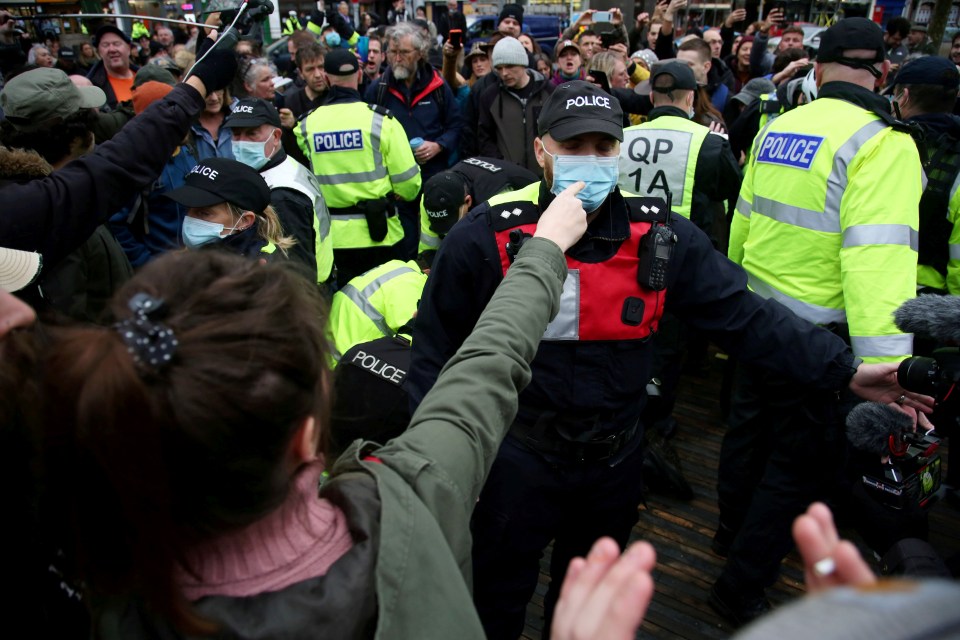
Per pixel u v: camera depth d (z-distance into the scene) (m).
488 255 1.77
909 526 1.93
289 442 0.69
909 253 2.05
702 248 1.84
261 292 0.70
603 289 1.73
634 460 1.97
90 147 2.56
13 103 2.38
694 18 10.50
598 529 2.02
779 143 2.37
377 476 0.81
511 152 5.00
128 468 0.61
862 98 2.19
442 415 0.94
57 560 0.94
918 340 2.57
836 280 2.26
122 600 0.71
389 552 0.73
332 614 0.68
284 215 3.15
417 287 2.67
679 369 3.44
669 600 2.65
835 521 2.80
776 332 1.84
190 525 0.66
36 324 0.95
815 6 11.16
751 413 2.53
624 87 5.13
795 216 2.29
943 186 2.74
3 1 7.52
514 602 1.96
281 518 0.72
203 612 0.67
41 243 1.66
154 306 0.65
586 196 1.69
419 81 5.21
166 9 10.70
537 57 7.06
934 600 0.34
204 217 2.51
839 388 1.86
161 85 3.63
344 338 2.63
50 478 0.68
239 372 0.63
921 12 9.55
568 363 1.77
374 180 4.25
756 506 2.40
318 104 5.55
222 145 4.05
